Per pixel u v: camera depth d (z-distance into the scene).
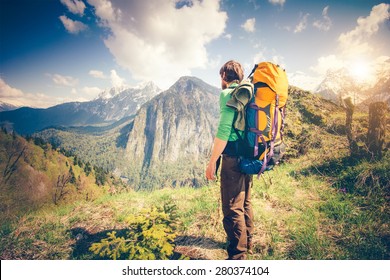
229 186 3.03
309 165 6.83
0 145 132.38
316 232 3.89
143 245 3.56
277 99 2.75
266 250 3.71
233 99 2.71
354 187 5.13
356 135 6.83
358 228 3.85
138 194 7.34
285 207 4.87
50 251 4.43
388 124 6.45
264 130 2.75
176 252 3.91
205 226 4.43
